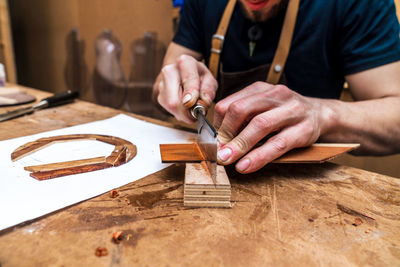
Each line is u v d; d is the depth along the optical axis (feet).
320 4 3.07
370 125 2.32
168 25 6.44
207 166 1.63
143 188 1.58
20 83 10.54
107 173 1.72
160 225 1.25
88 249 1.08
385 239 1.23
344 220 1.36
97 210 1.34
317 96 3.61
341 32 3.12
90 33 7.88
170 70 2.56
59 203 1.38
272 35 3.34
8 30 6.52
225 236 1.19
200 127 1.96
